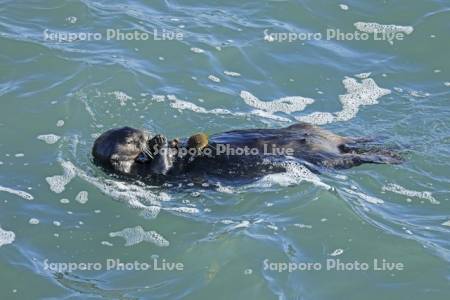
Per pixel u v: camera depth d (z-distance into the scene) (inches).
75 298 1320.1
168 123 1696.6
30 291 1338.6
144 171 1531.7
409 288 1350.9
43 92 1769.2
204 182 1519.4
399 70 1883.6
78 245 1427.2
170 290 1339.8
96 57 1863.9
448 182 1552.7
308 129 1567.4
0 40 1898.4
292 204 1497.3
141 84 1795.0
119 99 1753.2
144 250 1418.6
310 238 1438.2
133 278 1364.4
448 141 1652.3
